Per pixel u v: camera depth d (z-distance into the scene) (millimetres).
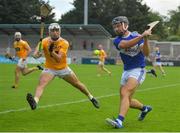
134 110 22625
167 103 26516
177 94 32156
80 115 21422
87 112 22391
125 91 17891
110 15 168125
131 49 17922
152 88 37219
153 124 19047
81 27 110750
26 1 152125
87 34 115875
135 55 18078
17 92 32219
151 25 17594
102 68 56031
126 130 17625
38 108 23531
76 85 21766
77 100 27344
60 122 19391
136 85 18062
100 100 27688
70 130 17562
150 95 31297
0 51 116750
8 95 30094
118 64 102938
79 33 115125
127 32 18016
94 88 36531
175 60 101375
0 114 21375
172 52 120625
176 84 42188
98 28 110875
